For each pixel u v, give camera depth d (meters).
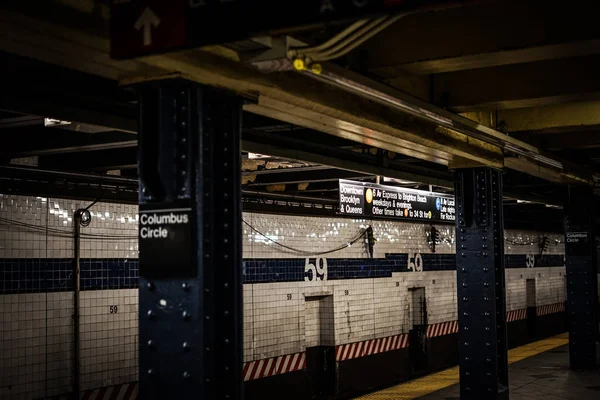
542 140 11.21
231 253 5.12
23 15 3.76
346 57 6.15
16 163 9.27
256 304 13.44
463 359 9.81
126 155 9.54
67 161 10.01
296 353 14.36
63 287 9.78
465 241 9.88
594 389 12.96
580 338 15.23
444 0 3.17
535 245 26.23
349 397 15.63
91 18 4.07
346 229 16.06
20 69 5.65
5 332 8.99
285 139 8.75
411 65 6.30
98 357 10.29
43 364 9.45
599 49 5.76
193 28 3.72
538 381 13.90
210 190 4.95
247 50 4.58
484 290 9.71
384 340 17.08
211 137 5.02
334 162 9.67
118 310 10.63
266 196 13.46
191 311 4.73
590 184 14.67
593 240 15.21
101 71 4.71
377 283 16.98
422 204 15.09
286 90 5.44
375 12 3.30
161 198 4.84
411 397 13.98
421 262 18.84
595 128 9.40
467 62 6.18
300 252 14.63
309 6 3.42
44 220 9.55
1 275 8.98
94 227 10.31
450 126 7.48
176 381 4.76
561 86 7.24
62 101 5.93
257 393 13.32
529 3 5.71
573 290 15.25
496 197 9.98
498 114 9.83
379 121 6.80
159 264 4.82
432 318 19.16
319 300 15.69
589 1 5.49
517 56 6.00
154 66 4.57
